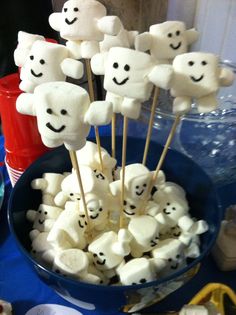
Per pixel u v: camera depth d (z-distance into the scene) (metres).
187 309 0.19
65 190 0.22
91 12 0.17
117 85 0.16
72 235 0.20
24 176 0.22
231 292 0.20
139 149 0.25
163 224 0.22
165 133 0.28
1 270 0.23
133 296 0.17
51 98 0.15
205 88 0.16
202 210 0.23
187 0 0.35
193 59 0.16
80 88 0.16
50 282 0.18
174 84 0.16
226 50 0.36
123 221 0.22
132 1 0.39
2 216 0.26
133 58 0.16
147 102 0.26
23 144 0.26
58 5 0.43
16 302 0.21
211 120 0.26
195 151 0.29
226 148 0.29
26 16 0.38
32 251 0.21
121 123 0.31
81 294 0.17
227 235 0.23
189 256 0.21
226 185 0.28
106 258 0.20
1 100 0.24
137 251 0.21
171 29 0.18
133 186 0.20
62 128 0.15
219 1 0.34
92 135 0.31
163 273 0.20
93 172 0.21
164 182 0.24
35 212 0.23
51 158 0.24
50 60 0.17
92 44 0.18
